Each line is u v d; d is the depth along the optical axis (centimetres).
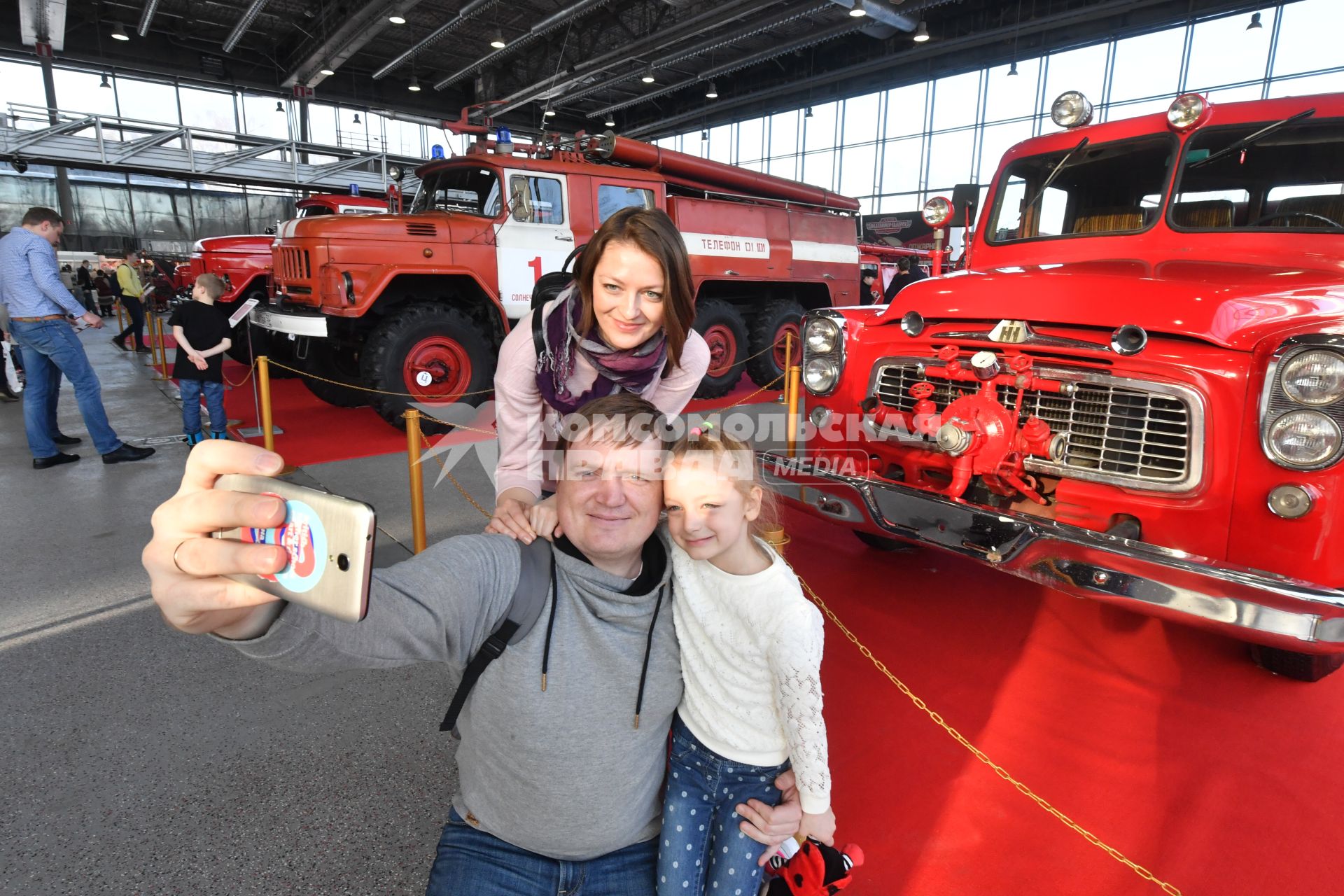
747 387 821
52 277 457
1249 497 185
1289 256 259
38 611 287
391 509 406
